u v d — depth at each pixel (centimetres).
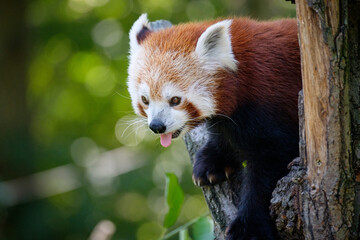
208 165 830
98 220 1881
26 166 1980
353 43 562
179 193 812
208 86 745
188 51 751
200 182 830
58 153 2036
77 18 2222
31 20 2211
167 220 812
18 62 2130
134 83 782
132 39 819
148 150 2052
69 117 2300
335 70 529
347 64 533
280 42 775
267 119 733
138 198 1984
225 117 766
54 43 2239
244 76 740
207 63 744
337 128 543
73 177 1952
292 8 1930
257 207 728
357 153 560
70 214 1891
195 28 791
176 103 750
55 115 2308
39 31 2217
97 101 2253
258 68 745
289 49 772
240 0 1972
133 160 2028
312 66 537
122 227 1925
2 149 2002
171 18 2092
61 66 2277
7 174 1964
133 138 2047
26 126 2131
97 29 2202
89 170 1984
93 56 2217
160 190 1953
